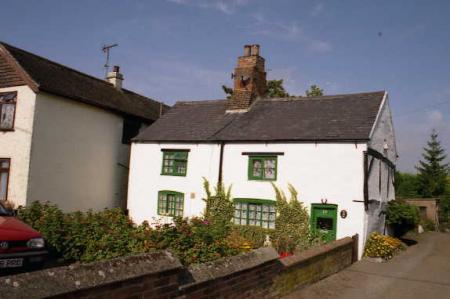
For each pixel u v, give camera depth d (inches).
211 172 697.6
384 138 706.2
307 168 619.8
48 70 723.4
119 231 391.9
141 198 762.2
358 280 422.0
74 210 714.2
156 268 179.3
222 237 418.6
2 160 659.4
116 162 816.9
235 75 807.7
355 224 573.9
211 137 706.2
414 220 752.3
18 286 134.3
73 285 146.0
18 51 704.4
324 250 409.7
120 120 826.2
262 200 646.5
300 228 608.7
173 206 732.0
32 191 636.7
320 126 646.5
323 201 601.0
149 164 764.6
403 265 530.3
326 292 355.3
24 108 647.8
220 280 225.1
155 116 930.1
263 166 660.7
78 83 772.6
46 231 390.6
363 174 578.9
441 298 366.3
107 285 158.2
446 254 670.5
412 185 1952.5
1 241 268.8
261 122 717.9
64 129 694.5
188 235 357.7
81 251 384.5
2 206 343.9
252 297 259.6
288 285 319.6
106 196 789.9
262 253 279.0
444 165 1993.1
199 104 882.8
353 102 700.0
